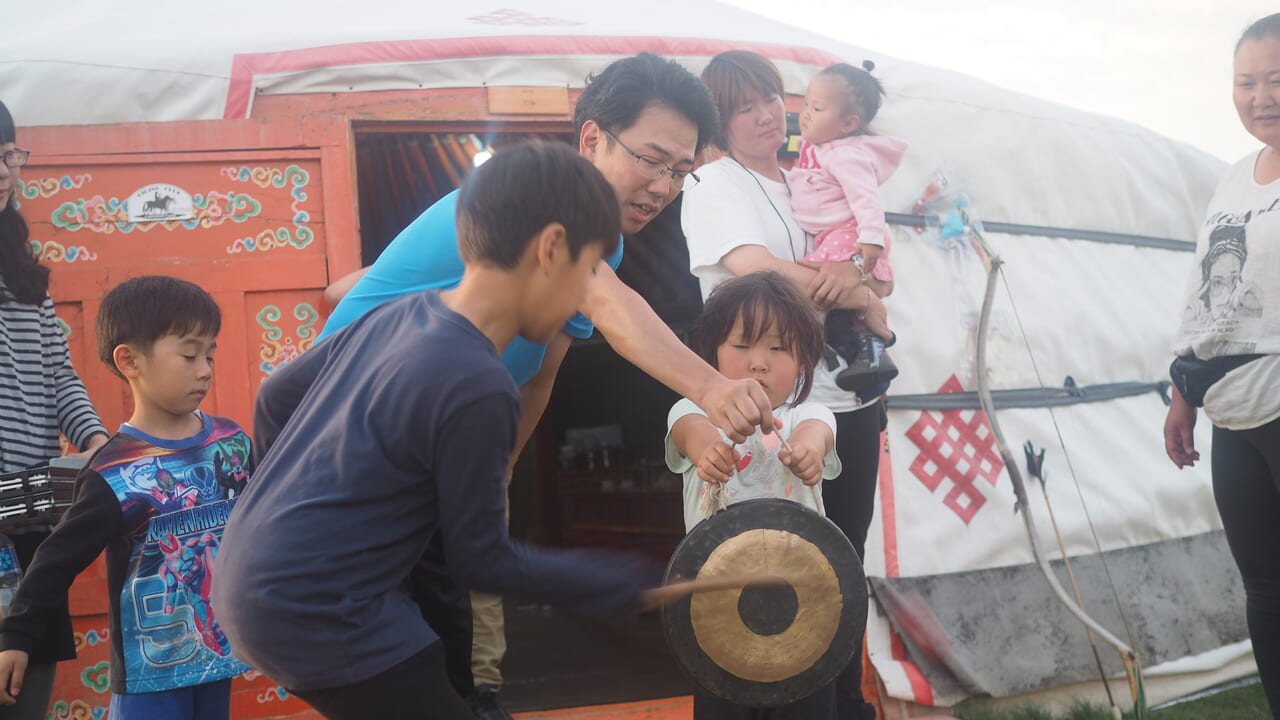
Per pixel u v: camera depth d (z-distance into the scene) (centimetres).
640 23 419
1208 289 306
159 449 224
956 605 388
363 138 483
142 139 341
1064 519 421
